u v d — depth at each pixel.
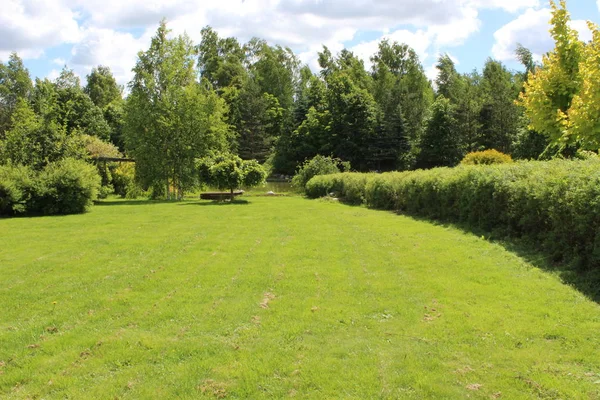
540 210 7.89
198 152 26.00
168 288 6.52
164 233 11.59
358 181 19.95
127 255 8.88
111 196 28.59
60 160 19.41
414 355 4.12
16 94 43.28
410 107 56.34
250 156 56.34
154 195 26.75
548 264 6.94
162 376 3.88
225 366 4.01
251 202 21.64
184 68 26.81
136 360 4.18
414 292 6.02
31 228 13.16
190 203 21.58
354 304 5.62
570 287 5.88
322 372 3.85
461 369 3.84
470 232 10.34
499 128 46.28
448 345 4.31
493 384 3.57
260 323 5.05
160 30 26.05
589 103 7.67
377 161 51.78
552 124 9.57
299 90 66.88
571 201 6.66
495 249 8.34
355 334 4.68
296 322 5.02
